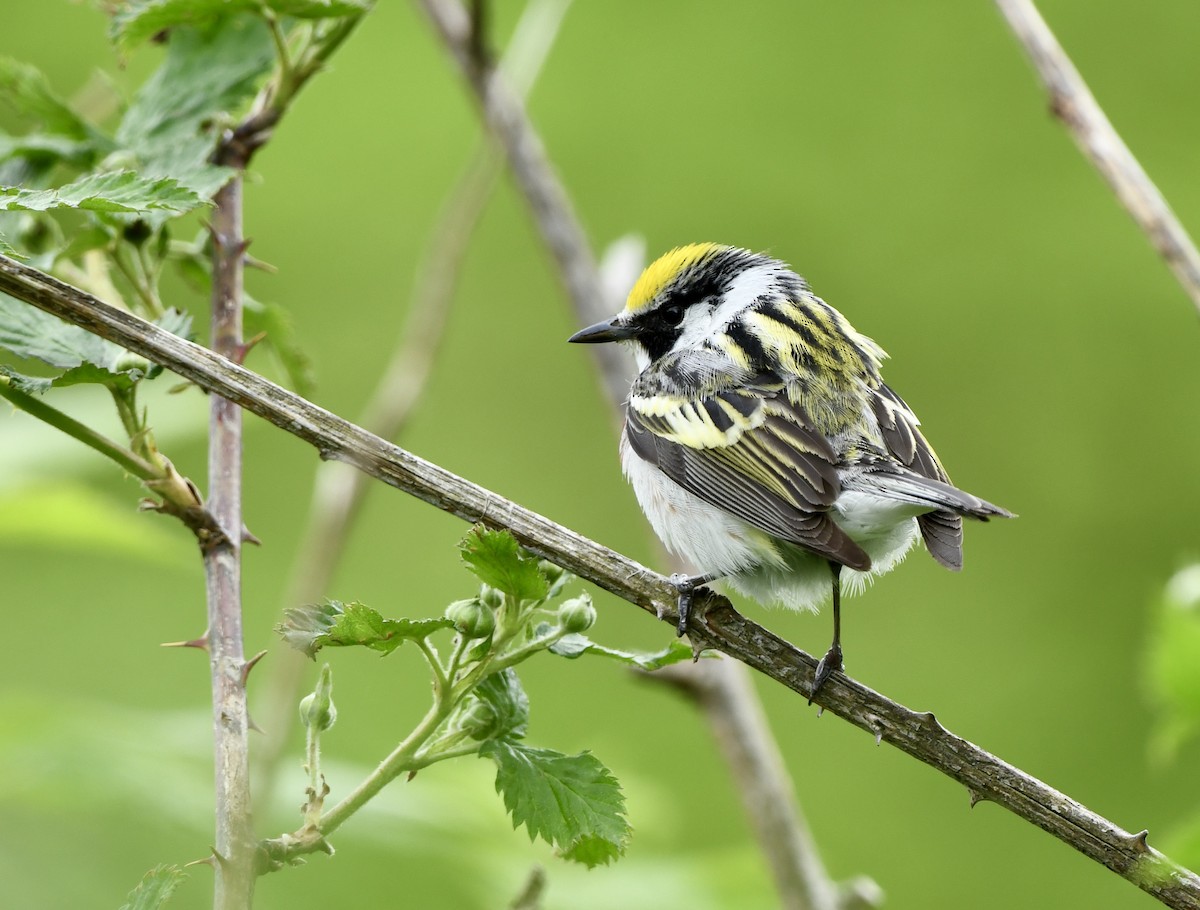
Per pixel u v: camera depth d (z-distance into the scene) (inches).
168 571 543.5
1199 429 675.4
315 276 681.0
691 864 303.6
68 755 237.8
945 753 215.0
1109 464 671.8
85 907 241.9
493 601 194.9
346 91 693.3
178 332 221.3
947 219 691.4
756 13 711.7
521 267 687.1
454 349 677.3
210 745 253.0
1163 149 703.1
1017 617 659.4
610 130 706.2
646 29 714.2
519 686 194.9
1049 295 692.1
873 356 335.9
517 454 664.4
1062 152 698.8
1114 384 677.3
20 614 534.9
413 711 534.6
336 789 274.1
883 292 698.8
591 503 658.8
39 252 253.4
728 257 355.9
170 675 530.3
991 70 703.1
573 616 189.6
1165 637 222.2
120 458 199.2
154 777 244.5
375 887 282.2
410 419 318.7
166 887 165.9
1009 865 579.5
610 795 188.9
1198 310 263.7
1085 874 575.5
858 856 589.6
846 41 715.4
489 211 687.7
